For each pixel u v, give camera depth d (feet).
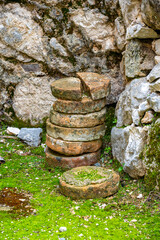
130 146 13.78
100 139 15.88
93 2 17.90
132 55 15.33
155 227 10.48
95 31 18.16
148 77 14.30
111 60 18.47
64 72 19.34
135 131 13.76
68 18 18.48
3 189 13.55
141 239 9.91
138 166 13.30
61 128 14.99
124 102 15.47
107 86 15.16
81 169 13.82
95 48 18.47
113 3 17.38
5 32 19.03
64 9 18.37
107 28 18.17
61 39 18.84
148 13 13.78
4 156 17.06
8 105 20.39
